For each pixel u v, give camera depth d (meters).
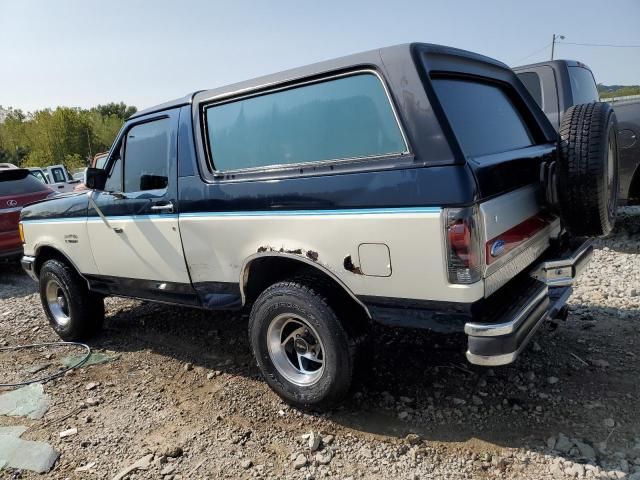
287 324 3.41
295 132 3.21
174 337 5.02
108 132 62.53
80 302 4.96
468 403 3.35
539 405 3.25
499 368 3.74
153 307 6.00
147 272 4.18
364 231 2.83
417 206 2.63
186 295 4.03
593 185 2.91
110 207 4.31
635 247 6.80
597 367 3.64
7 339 5.43
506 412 3.22
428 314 2.78
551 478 2.63
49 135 57.53
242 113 3.48
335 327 3.07
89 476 2.99
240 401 3.66
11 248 8.09
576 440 2.88
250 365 4.23
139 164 4.16
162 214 3.90
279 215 3.18
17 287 7.87
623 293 5.05
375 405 3.42
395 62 2.77
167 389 3.97
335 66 2.99
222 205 3.50
